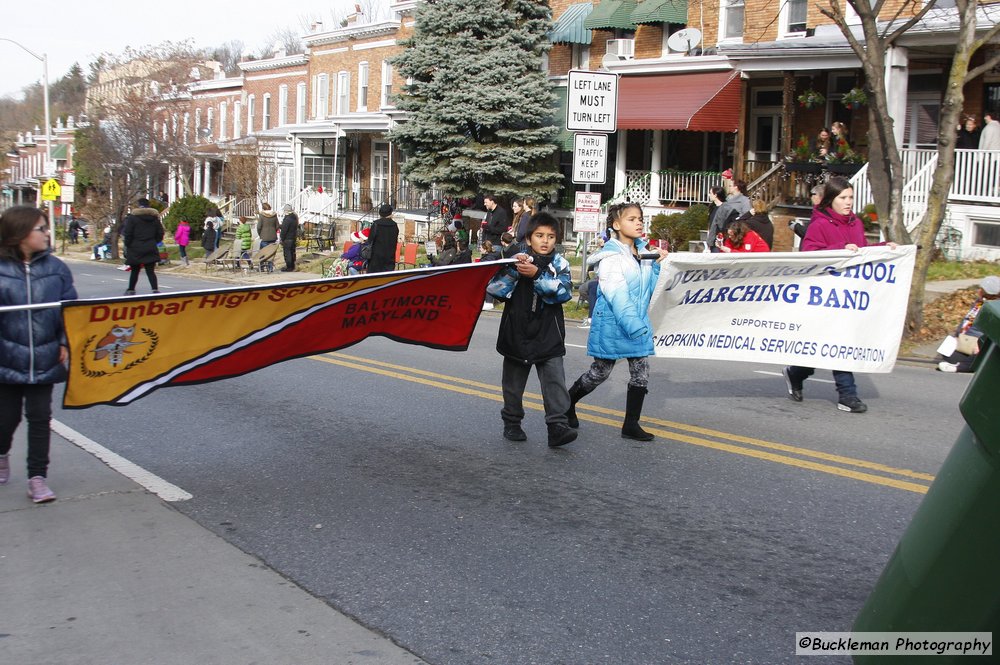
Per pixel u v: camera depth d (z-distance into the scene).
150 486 6.40
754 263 7.98
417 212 36.06
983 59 20.55
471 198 30.73
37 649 4.06
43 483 6.02
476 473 6.75
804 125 24.50
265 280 26.08
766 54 22.27
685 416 8.54
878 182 14.81
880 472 6.74
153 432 8.02
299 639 4.18
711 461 7.03
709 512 5.91
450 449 7.41
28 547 5.25
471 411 8.80
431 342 6.89
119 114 37.62
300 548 5.29
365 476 6.69
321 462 7.06
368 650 4.08
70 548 5.24
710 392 9.71
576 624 4.34
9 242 5.73
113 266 34.69
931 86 21.94
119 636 4.19
